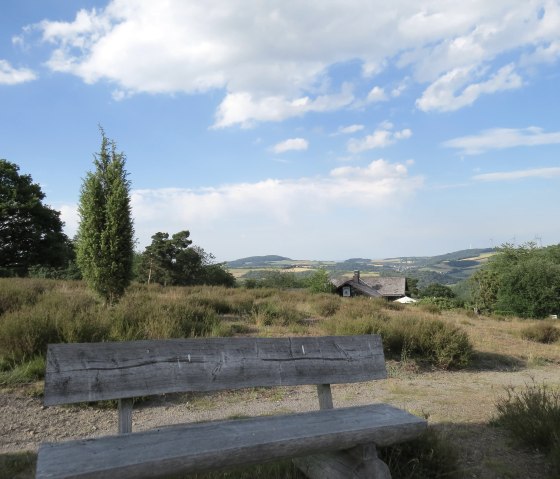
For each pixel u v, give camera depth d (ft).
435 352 27.99
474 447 13.46
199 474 10.10
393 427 9.92
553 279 80.33
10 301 31.07
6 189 132.57
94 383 9.74
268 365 11.82
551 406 14.49
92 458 7.61
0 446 12.88
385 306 65.36
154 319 26.21
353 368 13.11
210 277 167.53
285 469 10.99
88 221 37.09
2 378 17.40
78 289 48.70
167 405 17.39
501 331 45.14
